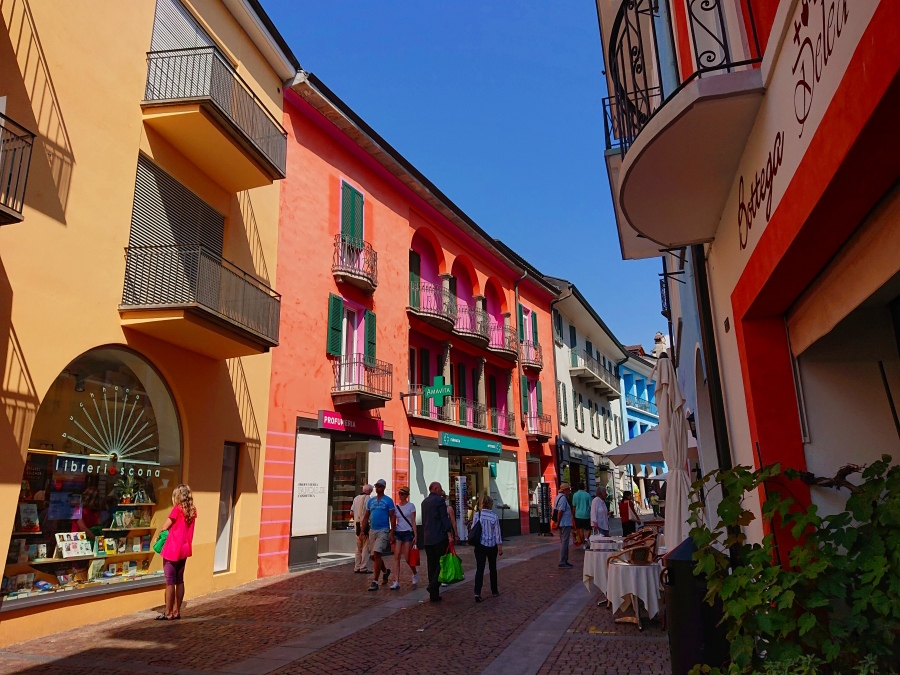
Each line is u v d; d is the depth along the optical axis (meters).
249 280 12.95
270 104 14.63
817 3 2.96
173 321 9.41
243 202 13.08
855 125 2.56
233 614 8.96
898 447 4.39
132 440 9.71
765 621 3.42
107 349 9.27
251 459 12.62
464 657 6.46
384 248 18.81
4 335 7.58
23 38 8.14
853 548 3.37
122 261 9.55
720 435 6.45
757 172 4.23
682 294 9.73
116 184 9.53
